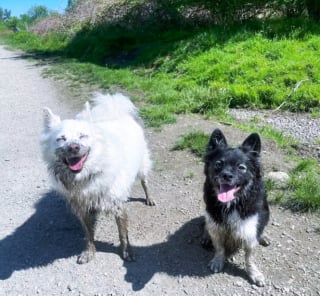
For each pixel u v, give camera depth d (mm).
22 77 3854
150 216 1274
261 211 977
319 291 917
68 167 957
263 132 1858
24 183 1568
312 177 1370
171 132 1972
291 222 1184
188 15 4363
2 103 2887
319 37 2859
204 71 2859
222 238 1014
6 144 2023
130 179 1088
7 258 1116
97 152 965
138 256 1081
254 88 2375
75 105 2631
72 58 4840
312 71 2438
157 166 1613
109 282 991
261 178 985
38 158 1808
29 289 992
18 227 1267
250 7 3631
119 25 5203
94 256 1082
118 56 4312
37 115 2510
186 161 1638
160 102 2477
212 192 980
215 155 985
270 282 954
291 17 3404
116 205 1045
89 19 6230
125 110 1236
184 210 1293
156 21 4742
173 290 953
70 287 983
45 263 1083
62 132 932
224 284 962
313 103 2172
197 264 1039
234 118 2158
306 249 1062
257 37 3064
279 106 2223
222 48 3123
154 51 3689
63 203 1394
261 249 1074
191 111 2283
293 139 1788
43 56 5414
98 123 1073
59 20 7699
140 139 1201
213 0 3840
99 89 3014
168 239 1151
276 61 2672
